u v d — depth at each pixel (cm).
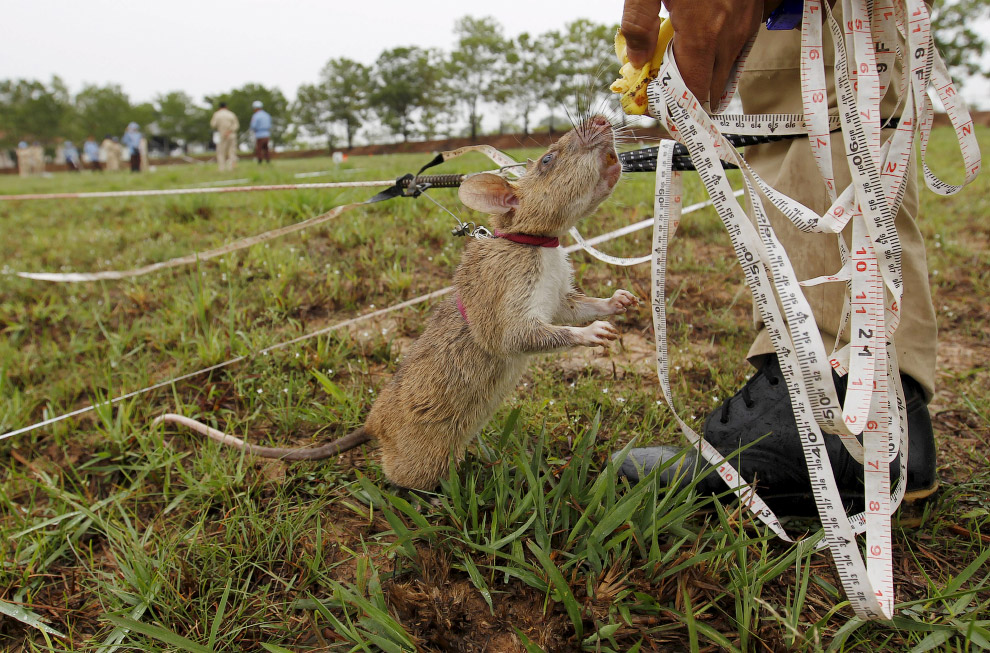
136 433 72
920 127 46
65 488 69
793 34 58
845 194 44
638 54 45
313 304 102
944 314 97
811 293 57
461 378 59
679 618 45
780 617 42
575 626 44
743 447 51
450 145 1080
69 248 142
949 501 57
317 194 154
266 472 68
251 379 82
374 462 67
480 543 53
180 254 128
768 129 49
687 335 88
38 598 56
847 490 53
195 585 54
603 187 58
